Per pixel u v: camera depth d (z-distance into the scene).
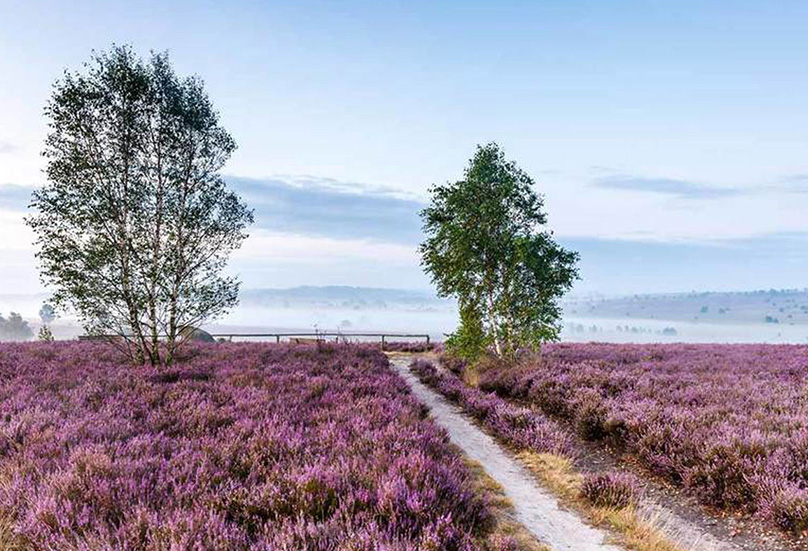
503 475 7.93
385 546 3.59
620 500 6.60
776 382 13.32
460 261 17.75
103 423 7.08
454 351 19.11
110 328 14.05
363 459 5.84
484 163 18.42
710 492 6.96
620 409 10.44
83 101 13.76
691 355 21.94
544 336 16.98
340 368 14.88
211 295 15.09
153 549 3.49
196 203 15.07
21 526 3.90
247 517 4.25
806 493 5.98
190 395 9.52
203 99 15.62
